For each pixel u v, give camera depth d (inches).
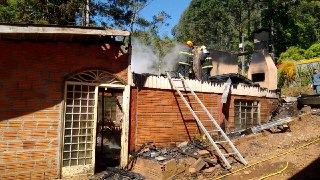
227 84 407.2
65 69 285.0
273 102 482.6
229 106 414.3
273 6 1515.7
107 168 301.9
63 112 280.4
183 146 334.0
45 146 270.2
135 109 325.4
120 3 950.4
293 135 348.5
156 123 339.6
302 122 380.8
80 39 294.2
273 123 379.6
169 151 312.2
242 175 254.8
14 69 263.4
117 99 515.5
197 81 380.2
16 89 262.7
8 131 256.4
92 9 880.3
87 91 299.4
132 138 320.5
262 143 339.6
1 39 260.5
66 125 285.1
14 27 240.5
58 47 283.9
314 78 458.0
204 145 331.0
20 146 259.9
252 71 575.5
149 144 326.3
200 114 378.6
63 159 281.6
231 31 1924.2
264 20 1553.9
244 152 319.6
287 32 1441.9
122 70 315.9
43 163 268.5
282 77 746.8
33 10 783.1
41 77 273.7
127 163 308.3
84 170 291.7
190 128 367.2
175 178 266.4
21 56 267.3
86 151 296.0
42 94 272.7
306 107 448.1
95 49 301.7
